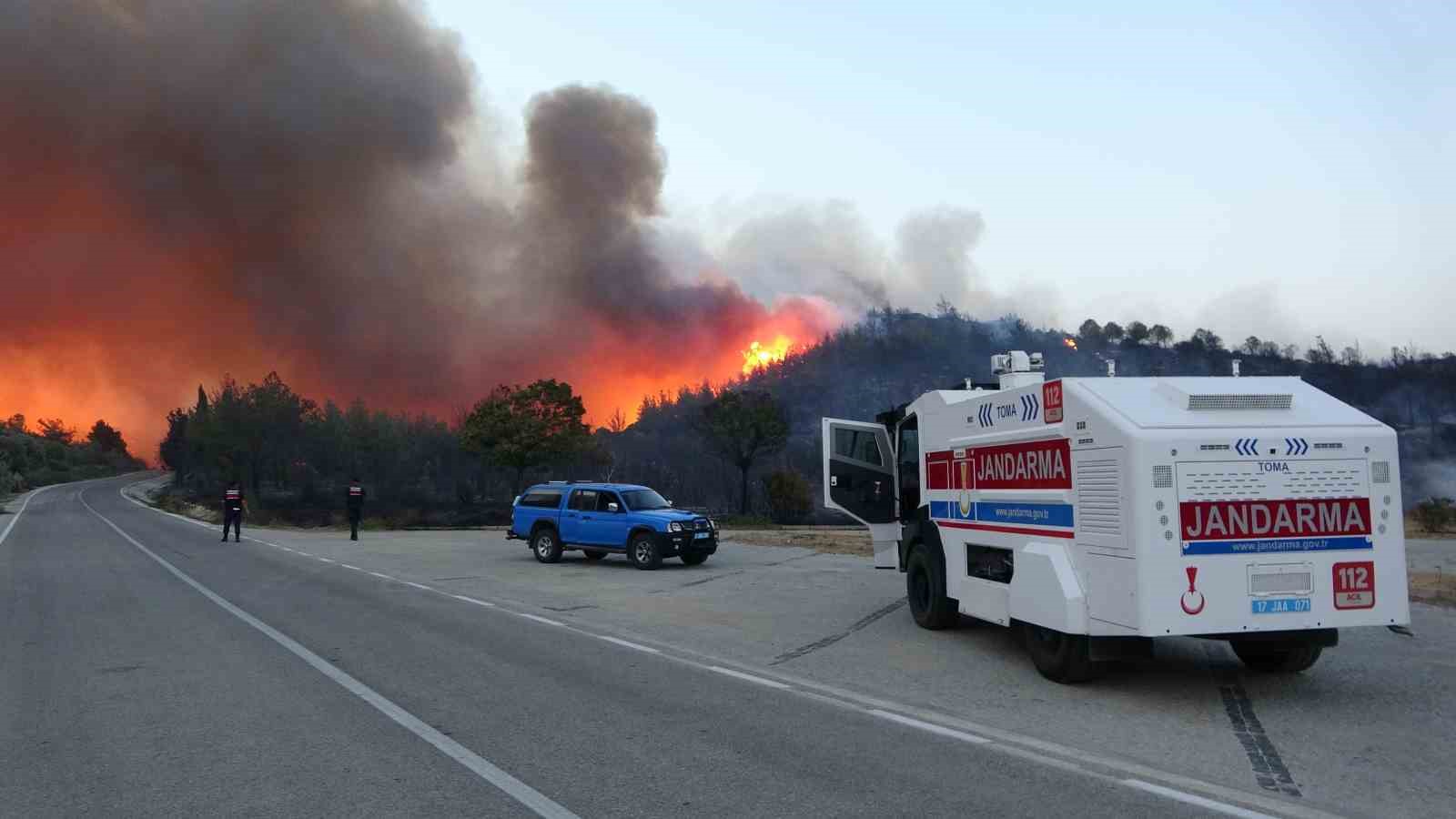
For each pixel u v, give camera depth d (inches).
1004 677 331.3
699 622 464.4
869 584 621.0
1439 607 484.4
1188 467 281.1
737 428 1694.1
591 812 191.5
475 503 2096.5
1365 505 289.9
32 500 2792.8
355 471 2645.2
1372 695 299.6
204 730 257.6
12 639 412.2
